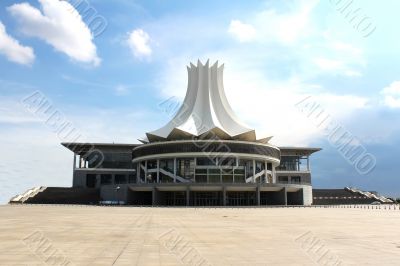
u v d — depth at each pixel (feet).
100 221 92.53
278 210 169.48
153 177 273.95
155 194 240.53
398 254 43.65
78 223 85.81
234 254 43.60
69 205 222.28
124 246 49.37
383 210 173.37
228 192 249.75
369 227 78.74
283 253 44.32
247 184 237.86
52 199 266.98
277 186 245.45
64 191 283.38
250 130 267.18
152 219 101.14
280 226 80.43
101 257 41.27
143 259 40.24
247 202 250.16
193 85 289.74
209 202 246.68
